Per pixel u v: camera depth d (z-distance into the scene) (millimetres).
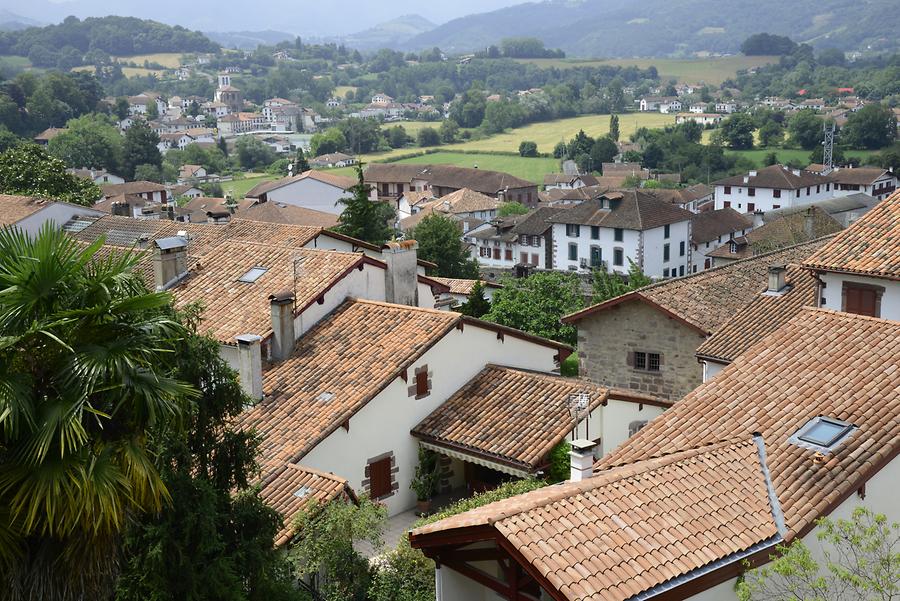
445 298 43688
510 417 28766
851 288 29062
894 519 17500
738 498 15984
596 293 54500
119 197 125812
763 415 18734
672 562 14117
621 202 100375
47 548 12555
